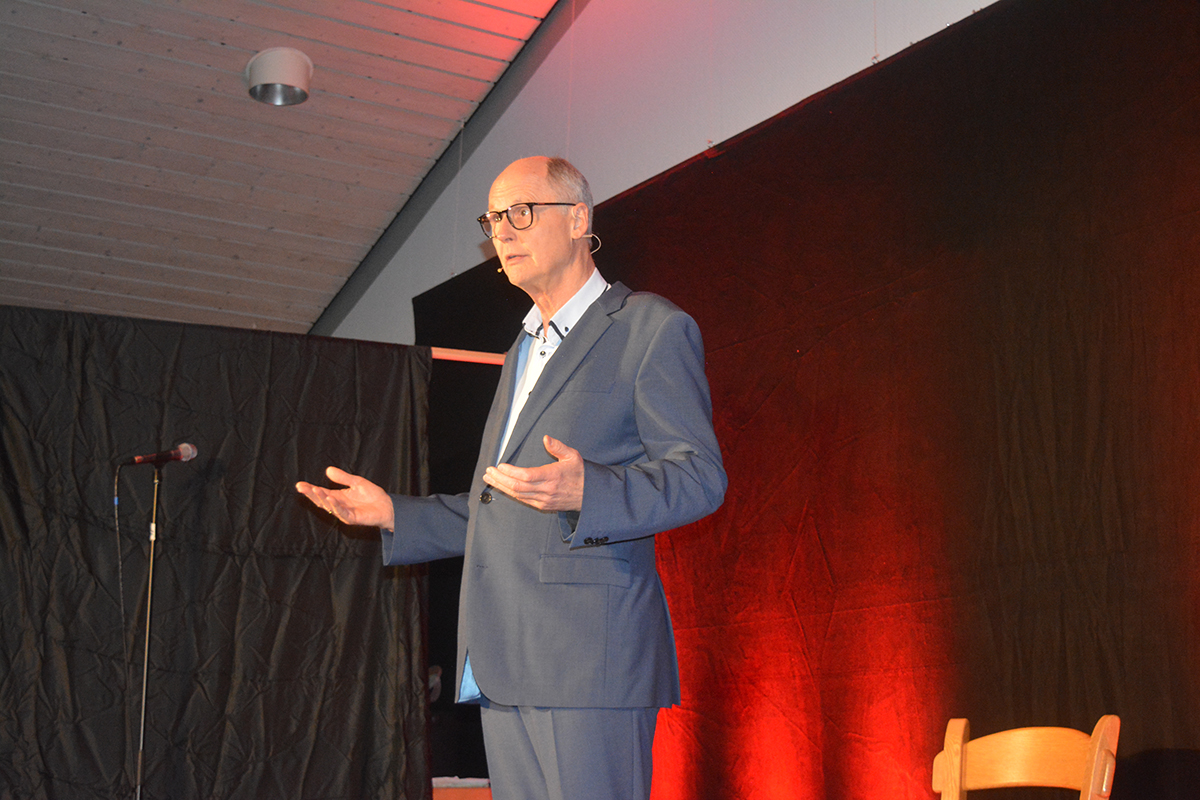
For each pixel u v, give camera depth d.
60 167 5.31
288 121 5.22
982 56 2.62
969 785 1.84
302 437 3.23
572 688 1.45
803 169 3.15
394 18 4.72
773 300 3.21
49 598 2.85
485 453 1.73
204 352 3.17
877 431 2.80
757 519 3.18
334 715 3.08
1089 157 2.32
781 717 3.01
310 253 6.11
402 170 5.60
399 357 3.39
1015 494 2.40
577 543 1.36
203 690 2.96
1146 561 2.10
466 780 3.53
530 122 4.82
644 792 1.48
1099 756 1.63
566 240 1.72
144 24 4.64
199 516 3.06
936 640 2.55
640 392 1.56
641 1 4.15
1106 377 2.23
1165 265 2.13
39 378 2.97
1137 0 2.26
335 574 3.18
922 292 2.71
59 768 2.77
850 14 3.12
